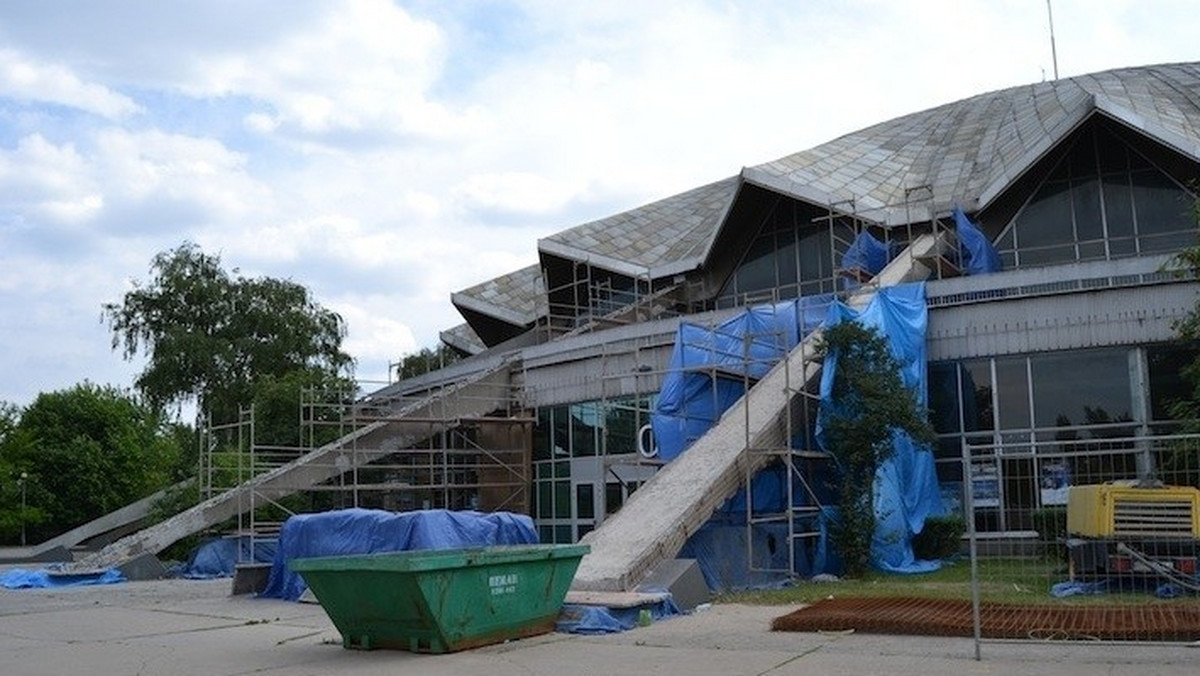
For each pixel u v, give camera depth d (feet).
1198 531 52.21
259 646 47.65
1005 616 44.86
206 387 198.18
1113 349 79.30
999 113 141.90
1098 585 54.08
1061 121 102.42
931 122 147.33
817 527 71.82
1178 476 56.54
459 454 110.83
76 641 51.62
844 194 118.62
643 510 63.41
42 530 186.91
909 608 48.57
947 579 65.16
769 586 64.95
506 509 111.75
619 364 103.60
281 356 203.82
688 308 130.93
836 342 72.38
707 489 64.23
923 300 84.79
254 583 74.49
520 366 113.80
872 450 70.08
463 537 62.54
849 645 41.14
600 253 139.54
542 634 47.09
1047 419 80.69
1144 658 35.94
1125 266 79.51
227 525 109.40
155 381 196.13
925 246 101.35
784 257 125.18
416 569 40.60
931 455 79.87
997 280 83.71
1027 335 82.02
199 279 208.13
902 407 69.87
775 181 118.32
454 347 181.47
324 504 121.60
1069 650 37.88
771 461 70.79
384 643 44.32
